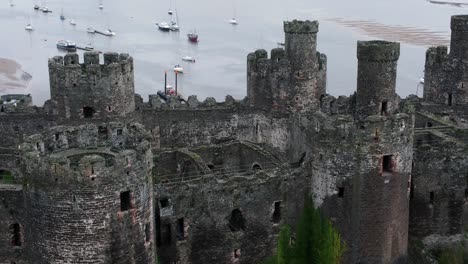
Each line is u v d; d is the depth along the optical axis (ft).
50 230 149.38
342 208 192.34
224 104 255.29
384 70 197.06
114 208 149.07
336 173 191.11
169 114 249.34
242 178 197.26
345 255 194.29
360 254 193.67
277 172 201.36
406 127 189.98
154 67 618.85
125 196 151.64
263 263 203.00
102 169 146.10
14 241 174.50
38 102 490.08
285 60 230.89
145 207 155.84
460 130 229.66
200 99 507.30
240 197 197.26
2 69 611.88
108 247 150.00
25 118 255.91
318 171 196.54
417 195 219.00
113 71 216.74
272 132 237.66
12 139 258.16
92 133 166.61
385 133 187.01
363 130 186.29
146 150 155.12
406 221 198.08
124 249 152.25
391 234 194.18
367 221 191.52
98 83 215.51
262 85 237.45
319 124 194.39
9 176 211.82
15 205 170.91
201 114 251.19
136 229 153.79
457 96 252.83
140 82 554.46
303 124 209.15
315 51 234.38
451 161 219.61
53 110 223.92
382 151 187.73
